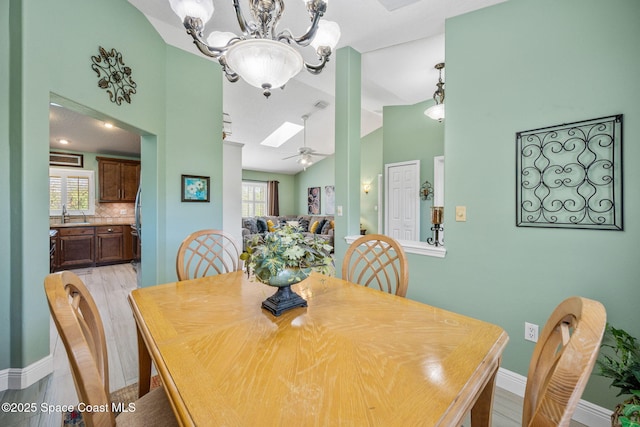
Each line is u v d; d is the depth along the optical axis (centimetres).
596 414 154
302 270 118
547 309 173
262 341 94
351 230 287
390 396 67
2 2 171
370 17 225
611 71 151
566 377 49
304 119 608
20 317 176
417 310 123
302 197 997
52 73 187
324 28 153
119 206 584
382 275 256
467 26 207
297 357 84
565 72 165
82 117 389
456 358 84
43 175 185
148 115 268
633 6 145
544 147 172
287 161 877
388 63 318
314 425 58
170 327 105
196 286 156
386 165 509
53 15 187
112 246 543
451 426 60
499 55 191
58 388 178
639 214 144
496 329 104
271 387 70
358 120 291
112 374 196
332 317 115
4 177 173
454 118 212
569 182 164
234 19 234
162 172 289
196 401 65
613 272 151
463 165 207
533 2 177
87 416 65
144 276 294
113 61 229
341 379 74
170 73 294
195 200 316
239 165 434
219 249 345
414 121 475
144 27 260
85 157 543
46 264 189
